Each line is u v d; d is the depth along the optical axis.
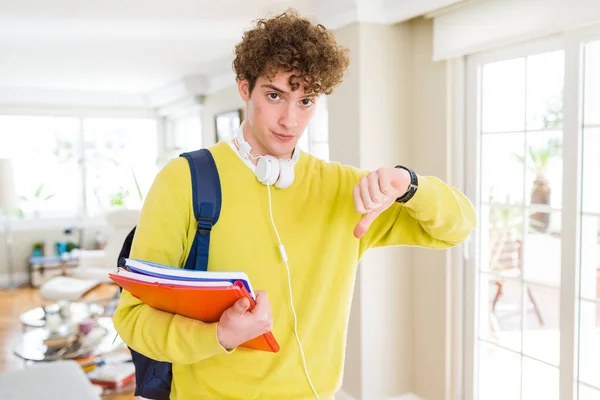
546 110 2.26
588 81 2.07
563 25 2.03
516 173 2.42
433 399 2.88
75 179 6.75
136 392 0.98
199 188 0.87
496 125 2.51
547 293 2.31
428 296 2.88
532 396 2.40
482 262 2.64
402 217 1.02
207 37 3.75
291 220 0.93
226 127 5.38
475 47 2.42
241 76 0.88
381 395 2.95
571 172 2.13
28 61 4.61
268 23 0.86
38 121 6.52
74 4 2.93
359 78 2.74
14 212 6.37
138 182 7.11
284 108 0.85
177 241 0.87
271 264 0.90
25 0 2.85
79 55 4.35
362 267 2.84
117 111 6.96
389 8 2.71
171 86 6.15
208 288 0.71
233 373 0.91
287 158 0.95
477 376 2.69
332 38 0.89
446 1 2.41
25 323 3.56
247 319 0.75
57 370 2.48
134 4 2.95
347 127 2.86
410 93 2.89
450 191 0.98
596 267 2.11
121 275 0.76
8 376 2.40
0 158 5.78
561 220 2.20
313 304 0.93
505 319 2.53
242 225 0.89
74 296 4.50
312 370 0.95
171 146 7.12
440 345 2.81
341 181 0.99
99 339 3.23
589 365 2.17
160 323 0.81
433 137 2.77
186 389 0.93
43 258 6.19
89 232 6.71
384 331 2.93
